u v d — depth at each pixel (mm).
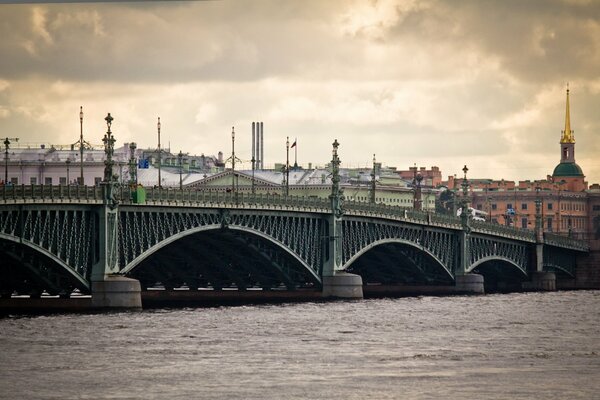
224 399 163375
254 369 185125
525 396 167125
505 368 187875
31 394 166125
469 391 169750
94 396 165000
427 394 167375
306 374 181000
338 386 172125
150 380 175625
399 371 184375
